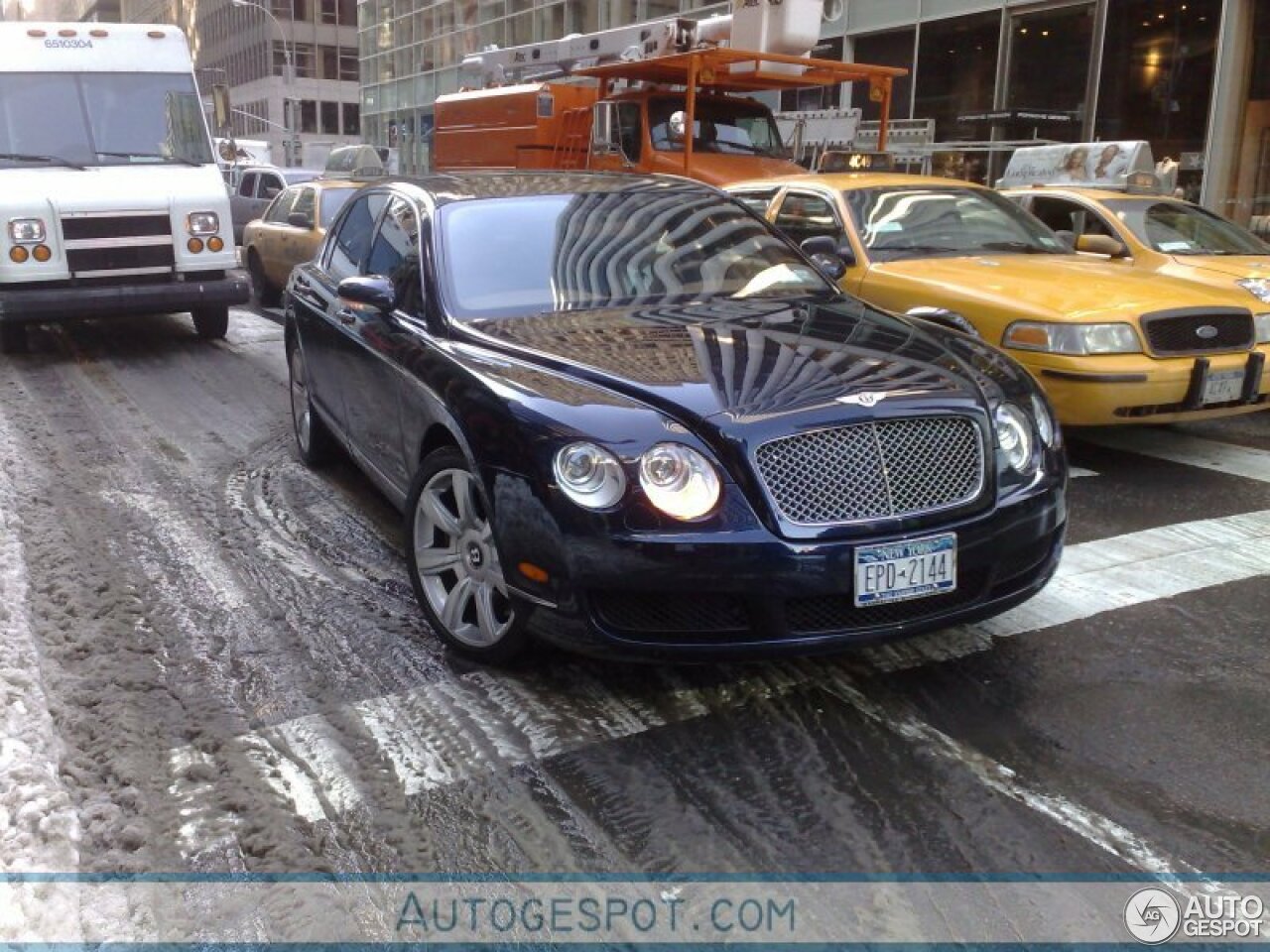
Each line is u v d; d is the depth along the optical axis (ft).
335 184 39.68
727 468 10.80
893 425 11.30
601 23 86.84
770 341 13.00
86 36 34.12
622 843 9.55
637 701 11.98
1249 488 20.20
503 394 11.84
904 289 22.70
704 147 39.34
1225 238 28.81
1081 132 55.62
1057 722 11.50
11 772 10.48
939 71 62.08
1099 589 15.07
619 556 10.73
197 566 16.02
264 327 39.42
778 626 10.85
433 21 116.78
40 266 30.71
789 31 37.22
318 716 11.67
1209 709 11.77
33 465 21.38
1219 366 20.51
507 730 11.39
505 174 18.19
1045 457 12.45
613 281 15.19
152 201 31.94
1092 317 20.04
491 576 12.33
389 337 15.21
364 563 16.21
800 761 10.80
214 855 9.39
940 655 13.05
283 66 229.86
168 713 11.71
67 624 13.92
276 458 22.02
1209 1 49.90
